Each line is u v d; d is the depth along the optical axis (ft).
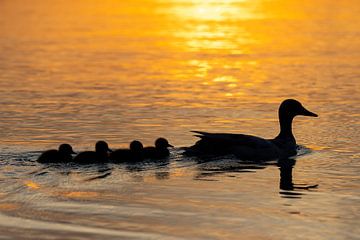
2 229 38.09
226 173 50.06
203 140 55.01
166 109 73.61
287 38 130.93
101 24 151.94
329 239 37.14
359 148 58.23
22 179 47.01
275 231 38.22
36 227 38.42
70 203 42.37
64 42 125.18
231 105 75.72
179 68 99.60
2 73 95.04
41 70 97.45
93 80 90.22
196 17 166.09
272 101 77.71
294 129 65.77
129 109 73.36
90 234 37.63
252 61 105.60
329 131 64.69
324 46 120.37
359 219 40.09
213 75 94.07
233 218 40.22
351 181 48.06
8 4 190.08
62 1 200.13
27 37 130.72
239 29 144.87
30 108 73.61
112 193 44.52
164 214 40.78
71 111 72.28
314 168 51.85
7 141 59.77
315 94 81.35
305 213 41.14
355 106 74.95
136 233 37.83
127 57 109.40
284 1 201.77
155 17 165.68
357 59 106.42
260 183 47.55
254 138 55.72
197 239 37.06
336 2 195.83
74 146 58.54
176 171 50.26
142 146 53.57
